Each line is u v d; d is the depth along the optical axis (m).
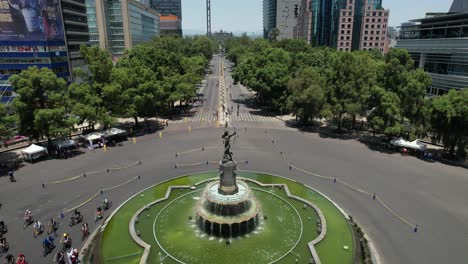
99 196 45.34
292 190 46.75
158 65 93.25
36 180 50.22
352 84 69.75
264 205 42.91
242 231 36.56
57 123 59.69
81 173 53.00
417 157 60.53
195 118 90.44
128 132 76.19
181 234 36.72
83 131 72.75
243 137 72.69
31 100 59.16
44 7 91.25
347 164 57.06
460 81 75.44
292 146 66.75
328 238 35.38
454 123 56.59
